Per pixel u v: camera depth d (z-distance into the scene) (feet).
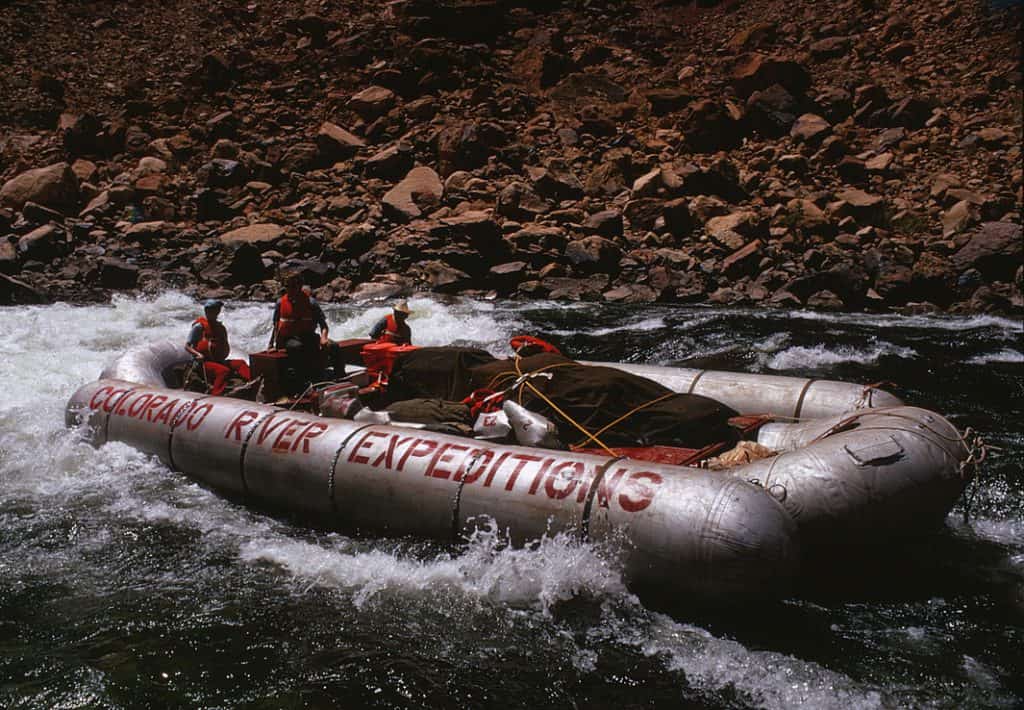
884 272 49.01
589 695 12.39
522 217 57.47
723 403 21.59
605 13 90.33
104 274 49.24
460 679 12.71
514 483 15.46
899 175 61.11
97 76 78.48
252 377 23.76
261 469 18.29
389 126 69.51
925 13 80.69
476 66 76.95
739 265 51.03
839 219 56.03
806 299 48.49
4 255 49.44
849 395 20.48
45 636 13.70
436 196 59.21
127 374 24.02
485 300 47.42
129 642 13.55
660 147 66.03
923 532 16.12
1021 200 55.57
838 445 15.76
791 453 15.97
